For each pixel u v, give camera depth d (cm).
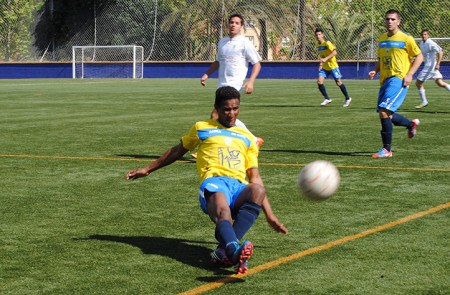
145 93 3675
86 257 714
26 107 2747
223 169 711
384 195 1020
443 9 5334
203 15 5869
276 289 612
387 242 764
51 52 6406
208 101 3052
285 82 4972
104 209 938
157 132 1845
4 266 683
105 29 6225
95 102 3014
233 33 1441
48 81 5409
